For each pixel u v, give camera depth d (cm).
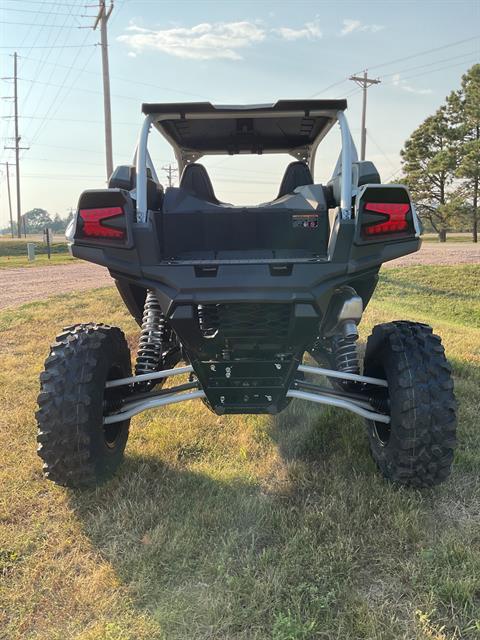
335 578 249
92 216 291
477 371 540
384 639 215
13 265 2653
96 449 310
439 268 1703
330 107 327
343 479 335
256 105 329
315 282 286
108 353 322
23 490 335
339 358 360
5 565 267
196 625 225
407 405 296
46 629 228
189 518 296
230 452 386
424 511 296
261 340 309
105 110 2698
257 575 253
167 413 459
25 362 648
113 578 254
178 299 287
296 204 338
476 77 4653
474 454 365
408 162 5441
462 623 223
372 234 286
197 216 335
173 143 448
